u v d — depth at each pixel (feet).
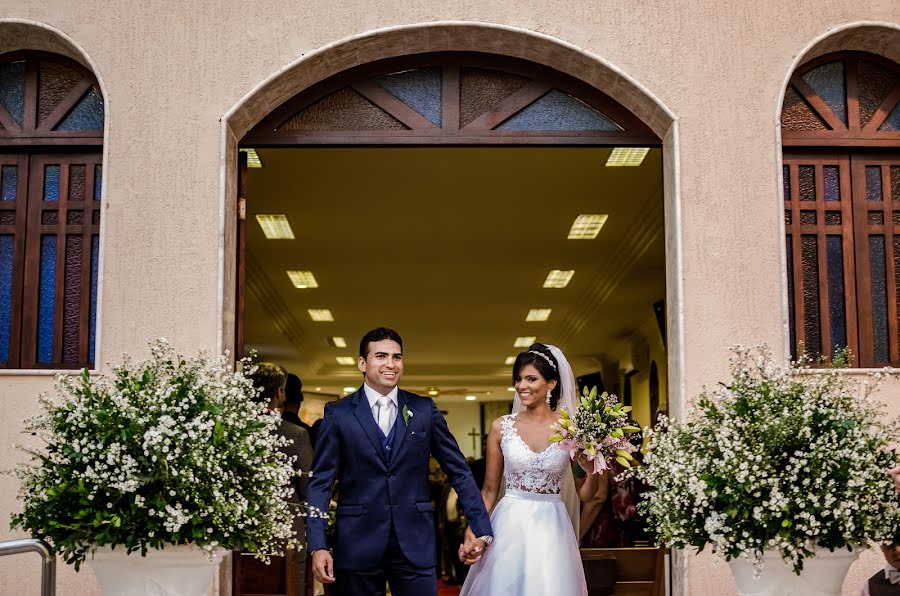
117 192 15.64
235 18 16.03
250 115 16.21
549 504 15.43
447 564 36.11
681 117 15.93
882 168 16.61
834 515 11.21
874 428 13.09
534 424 15.71
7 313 16.10
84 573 14.98
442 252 38.09
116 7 16.02
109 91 15.84
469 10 16.07
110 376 15.19
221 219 15.61
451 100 16.71
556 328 54.54
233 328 16.11
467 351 62.69
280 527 12.41
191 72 15.90
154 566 11.74
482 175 28.78
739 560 12.09
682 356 15.40
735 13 16.16
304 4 16.07
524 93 16.79
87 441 11.63
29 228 16.28
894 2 16.17
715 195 15.78
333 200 31.19
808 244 16.38
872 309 16.21
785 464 11.69
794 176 16.49
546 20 16.08
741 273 15.62
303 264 39.86
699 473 11.91
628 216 33.17
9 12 15.98
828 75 16.80
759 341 15.48
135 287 15.44
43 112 16.49
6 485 15.17
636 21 16.15
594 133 16.69
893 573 12.46
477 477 34.09
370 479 13.93
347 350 61.72
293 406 19.30
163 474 11.36
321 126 16.70
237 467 12.07
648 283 40.50
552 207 32.07
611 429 14.47
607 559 16.28
